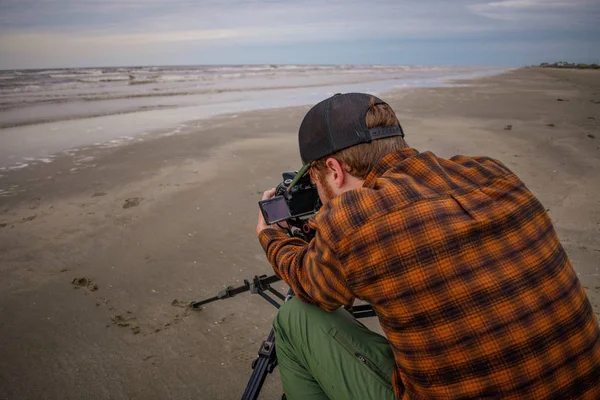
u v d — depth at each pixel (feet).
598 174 16.75
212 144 23.34
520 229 3.47
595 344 3.41
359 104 3.97
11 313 8.95
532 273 3.33
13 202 14.93
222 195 15.56
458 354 3.21
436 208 3.36
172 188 16.24
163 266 10.80
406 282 3.28
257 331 8.50
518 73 132.36
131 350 7.90
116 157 20.59
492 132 25.67
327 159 4.04
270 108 39.24
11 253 11.39
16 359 7.67
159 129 27.81
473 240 3.32
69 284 10.03
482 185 3.74
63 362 7.61
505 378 3.14
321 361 4.48
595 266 10.10
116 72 167.53
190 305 9.24
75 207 14.48
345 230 3.43
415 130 26.40
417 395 3.51
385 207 3.38
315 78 102.06
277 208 4.99
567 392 3.20
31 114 35.17
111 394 6.89
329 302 3.97
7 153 21.35
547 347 3.18
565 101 42.55
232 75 127.44
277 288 10.00
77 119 32.40
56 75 133.18
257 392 5.38
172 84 79.36
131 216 13.74
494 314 3.18
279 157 20.61
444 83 77.00
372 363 4.27
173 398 6.84
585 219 12.65
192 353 7.84
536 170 17.40
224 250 11.65
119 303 9.32
